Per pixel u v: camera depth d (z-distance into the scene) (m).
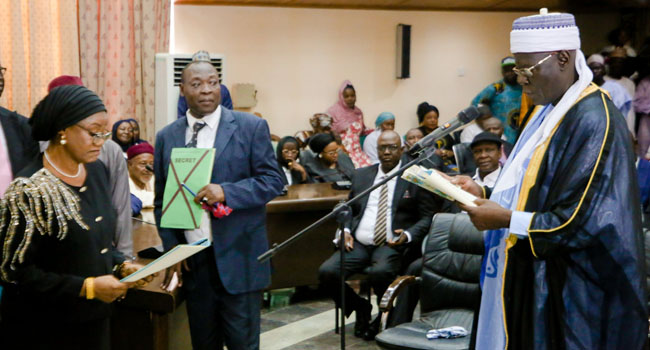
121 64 8.00
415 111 10.51
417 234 4.86
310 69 9.77
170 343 3.62
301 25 9.65
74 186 2.37
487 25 10.79
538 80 2.34
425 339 3.56
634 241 2.21
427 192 4.92
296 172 6.38
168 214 3.06
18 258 2.22
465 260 4.05
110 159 3.14
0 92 3.17
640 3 10.62
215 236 3.14
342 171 6.43
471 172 5.51
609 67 9.34
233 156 3.15
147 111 8.18
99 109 2.34
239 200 3.05
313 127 9.27
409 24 10.28
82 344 2.41
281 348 4.63
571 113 2.30
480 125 8.44
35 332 2.35
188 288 3.25
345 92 9.55
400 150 5.01
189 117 3.22
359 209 5.05
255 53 9.43
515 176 2.43
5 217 2.24
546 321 2.31
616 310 2.25
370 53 10.11
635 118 9.35
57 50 7.46
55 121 2.29
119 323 3.26
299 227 5.46
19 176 2.30
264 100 9.57
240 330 3.21
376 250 4.95
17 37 7.04
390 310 3.95
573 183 2.23
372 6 9.94
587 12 11.25
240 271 3.17
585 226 2.20
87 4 7.68
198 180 3.04
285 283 5.47
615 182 2.21
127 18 7.99
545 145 2.34
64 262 2.33
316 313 5.35
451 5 10.23
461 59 10.70
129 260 3.11
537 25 2.30
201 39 9.09
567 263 2.28
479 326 2.55
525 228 2.26
